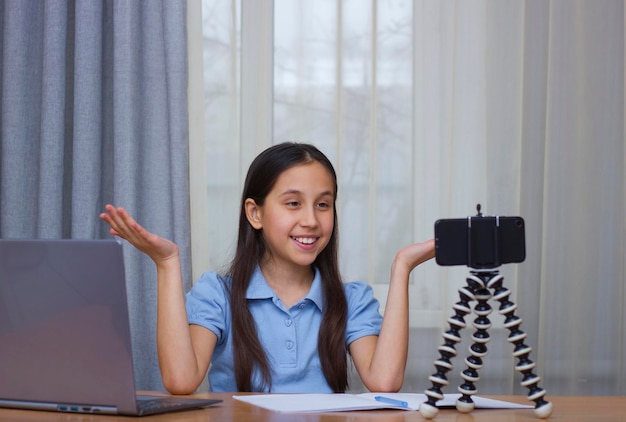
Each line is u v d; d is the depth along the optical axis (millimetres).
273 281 1607
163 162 2242
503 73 2254
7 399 1051
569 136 2258
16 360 1029
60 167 2227
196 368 1361
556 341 2258
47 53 2219
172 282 1339
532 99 2246
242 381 1515
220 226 2275
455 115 2260
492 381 2236
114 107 2215
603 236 2270
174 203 2195
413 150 2268
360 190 2285
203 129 2254
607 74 2273
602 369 2264
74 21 2285
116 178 2201
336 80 2287
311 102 2291
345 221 2281
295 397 1204
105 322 973
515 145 2254
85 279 970
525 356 1045
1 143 2283
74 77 2244
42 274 989
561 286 2262
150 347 2207
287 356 1544
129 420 976
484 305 1059
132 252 2191
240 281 1568
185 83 2213
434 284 2254
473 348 1075
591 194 2266
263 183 1553
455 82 2260
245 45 2271
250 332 1530
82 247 966
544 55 2252
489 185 2246
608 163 2271
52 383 1018
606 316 2268
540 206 2238
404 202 2283
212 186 2273
